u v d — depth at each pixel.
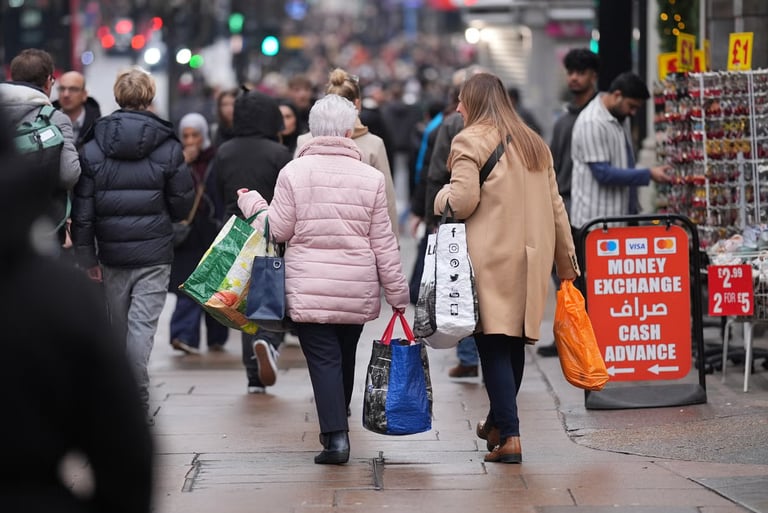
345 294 19.31
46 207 8.00
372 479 18.81
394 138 71.19
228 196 25.86
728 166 26.88
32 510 7.80
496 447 20.31
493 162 19.06
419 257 28.75
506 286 19.02
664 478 18.52
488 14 89.75
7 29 62.94
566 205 29.19
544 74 87.88
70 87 27.48
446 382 27.67
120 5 102.25
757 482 17.97
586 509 16.83
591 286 23.44
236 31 96.94
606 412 23.28
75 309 7.91
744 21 32.56
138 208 22.84
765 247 25.23
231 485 18.50
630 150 28.53
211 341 33.38
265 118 25.83
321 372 19.59
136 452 7.98
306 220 19.34
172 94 83.38
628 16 37.81
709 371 26.66
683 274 23.66
